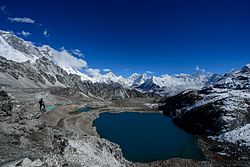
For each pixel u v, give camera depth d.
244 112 119.25
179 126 134.62
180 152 89.00
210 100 146.75
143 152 87.12
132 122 143.25
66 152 38.94
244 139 99.06
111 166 45.62
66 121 121.44
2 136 36.97
